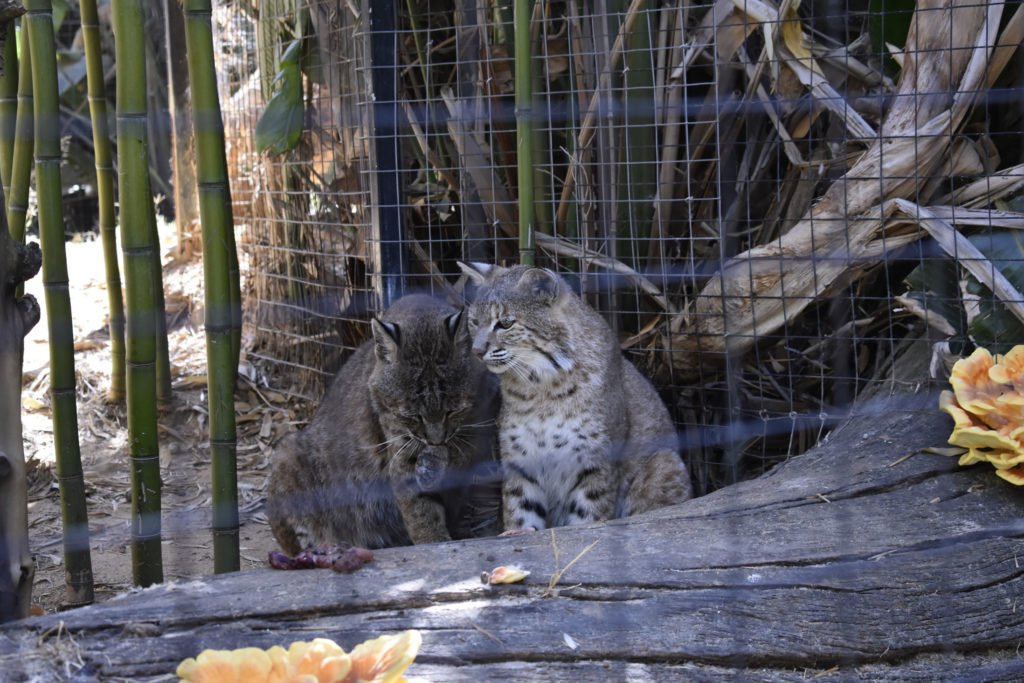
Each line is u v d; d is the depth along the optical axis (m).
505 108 5.95
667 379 6.00
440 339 4.94
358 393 5.35
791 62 5.48
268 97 7.20
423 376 4.89
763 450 5.69
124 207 3.69
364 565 3.48
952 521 3.86
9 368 3.20
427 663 3.06
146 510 3.87
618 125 5.69
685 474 5.20
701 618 3.30
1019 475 3.96
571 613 3.27
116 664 2.90
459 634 3.15
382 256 5.79
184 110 8.20
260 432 6.64
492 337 4.86
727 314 5.63
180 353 7.21
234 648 3.00
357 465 5.31
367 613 3.21
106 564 4.80
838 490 4.07
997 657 3.48
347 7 6.26
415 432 4.96
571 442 5.00
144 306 3.76
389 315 5.38
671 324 5.82
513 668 3.09
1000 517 3.91
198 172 3.86
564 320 4.93
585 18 5.83
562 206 5.90
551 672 3.09
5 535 3.23
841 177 5.39
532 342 4.86
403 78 6.20
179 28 8.07
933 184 5.28
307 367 7.10
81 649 2.94
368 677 2.55
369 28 5.56
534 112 5.51
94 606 3.19
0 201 3.11
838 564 3.57
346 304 6.70
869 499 4.01
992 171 5.47
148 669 2.90
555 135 6.01
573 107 5.79
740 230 6.40
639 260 6.00
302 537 5.18
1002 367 4.11
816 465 4.41
